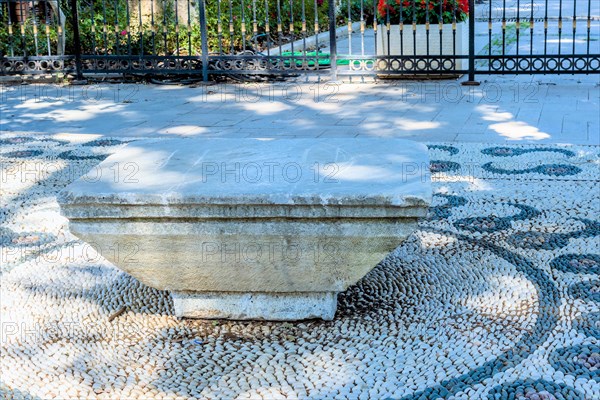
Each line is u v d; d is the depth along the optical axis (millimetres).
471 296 3914
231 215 3350
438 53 10859
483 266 4281
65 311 3893
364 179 3451
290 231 3393
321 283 3557
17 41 11914
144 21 12555
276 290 3605
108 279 4270
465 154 6598
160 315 3830
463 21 10828
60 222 5215
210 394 3119
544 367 3199
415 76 10641
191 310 3730
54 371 3320
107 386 3195
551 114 8094
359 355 3373
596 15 19781
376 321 3688
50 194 5832
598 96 8992
